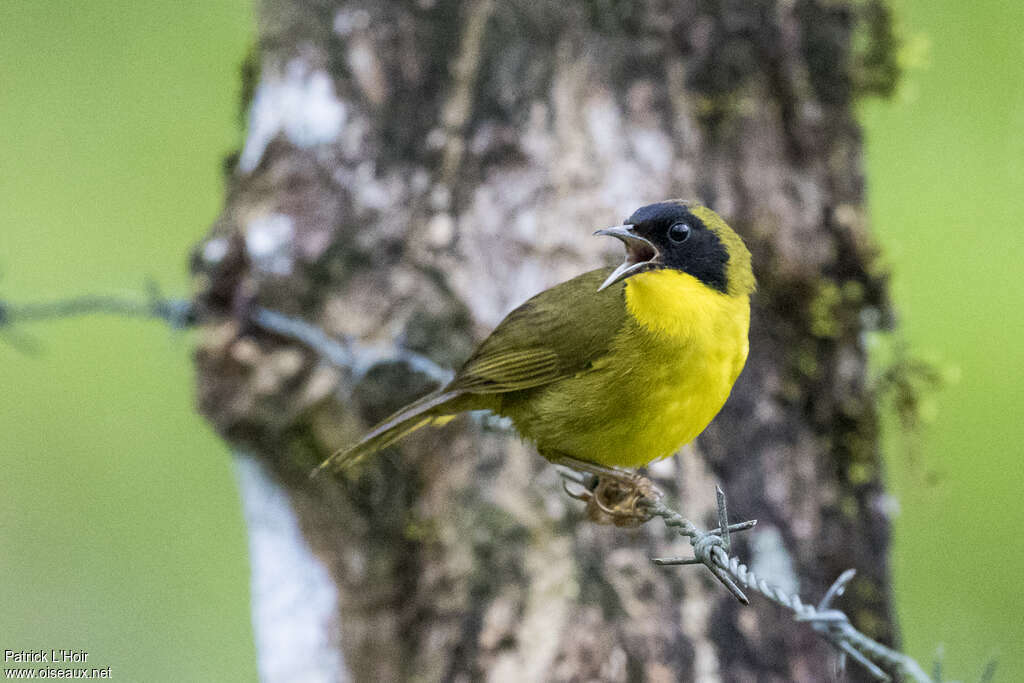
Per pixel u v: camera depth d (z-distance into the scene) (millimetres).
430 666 9633
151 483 15516
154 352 15602
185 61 15750
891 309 10219
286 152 10328
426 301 9875
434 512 9711
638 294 8258
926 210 14656
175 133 15727
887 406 10648
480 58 10039
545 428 8656
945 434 14344
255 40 11156
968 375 14367
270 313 10109
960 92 14102
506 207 9898
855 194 10320
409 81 10172
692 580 9336
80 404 15617
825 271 10023
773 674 9383
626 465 8656
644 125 9922
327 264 10055
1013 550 14055
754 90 10000
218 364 10250
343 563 10125
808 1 10141
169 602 15141
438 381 9547
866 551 9992
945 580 14219
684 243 8258
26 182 15539
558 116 9938
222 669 14664
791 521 9695
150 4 15867
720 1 9992
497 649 9398
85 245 15477
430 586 9734
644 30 9945
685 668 9219
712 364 8195
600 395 8383
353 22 10266
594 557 9352
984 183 14445
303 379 10039
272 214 10234
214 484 15609
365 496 9898
